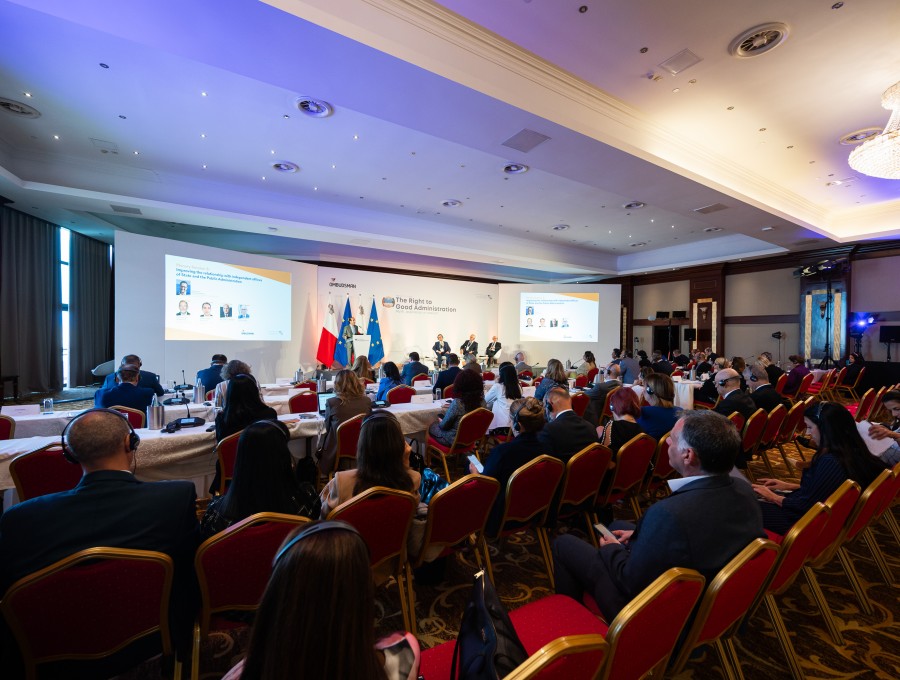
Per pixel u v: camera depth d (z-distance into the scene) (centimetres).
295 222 903
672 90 496
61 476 243
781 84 484
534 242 1305
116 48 436
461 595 244
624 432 299
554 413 302
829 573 275
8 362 854
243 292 952
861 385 1020
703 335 1395
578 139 492
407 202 932
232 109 552
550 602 162
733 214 766
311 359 1155
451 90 398
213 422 360
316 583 63
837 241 987
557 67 451
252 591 155
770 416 407
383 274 1369
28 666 123
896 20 385
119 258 767
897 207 910
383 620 222
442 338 1360
